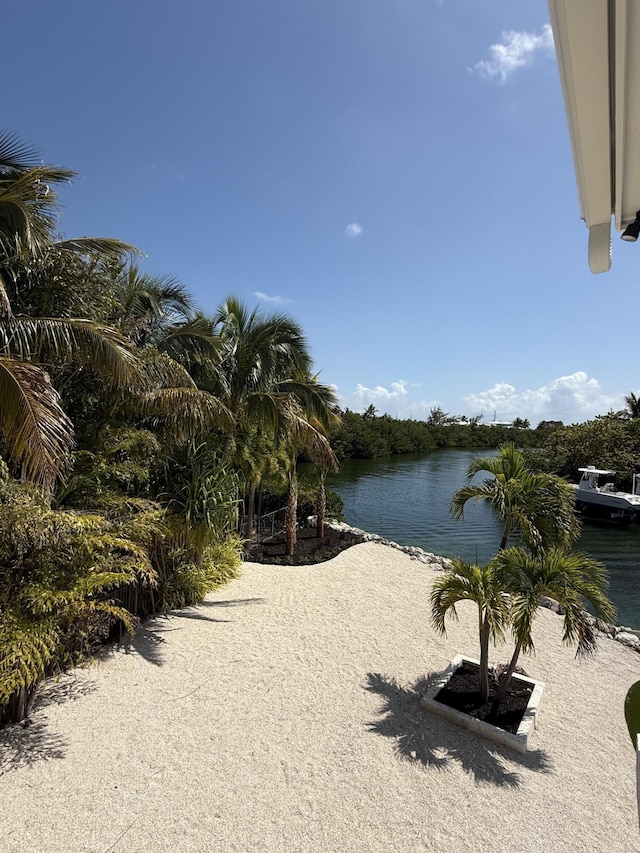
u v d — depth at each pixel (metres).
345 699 4.72
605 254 1.96
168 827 3.13
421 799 3.44
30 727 4.11
